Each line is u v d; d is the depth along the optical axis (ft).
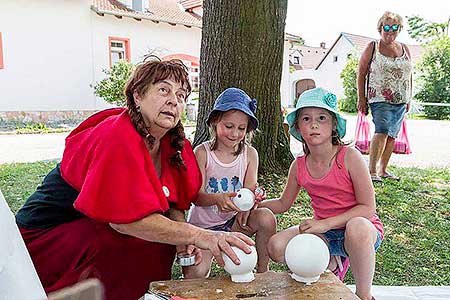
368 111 15.47
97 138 5.17
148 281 5.78
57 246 5.55
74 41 42.09
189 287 4.82
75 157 5.35
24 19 39.01
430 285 8.07
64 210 5.57
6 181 16.16
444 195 13.89
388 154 15.40
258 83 13.64
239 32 13.35
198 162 7.14
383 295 7.36
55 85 41.27
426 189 14.53
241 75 13.51
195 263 5.78
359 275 5.88
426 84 58.29
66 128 38.22
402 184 14.98
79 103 42.88
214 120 7.09
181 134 5.98
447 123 45.47
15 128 37.32
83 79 42.93
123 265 5.57
